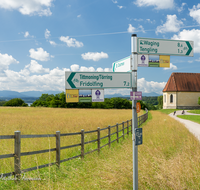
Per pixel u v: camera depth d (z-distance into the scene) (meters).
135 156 2.91
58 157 5.12
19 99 127.94
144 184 4.00
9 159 5.25
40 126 13.48
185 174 4.13
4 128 12.15
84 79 3.06
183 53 3.51
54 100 93.94
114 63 3.78
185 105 75.88
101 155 6.80
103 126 14.23
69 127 13.15
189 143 7.82
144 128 14.01
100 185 4.11
